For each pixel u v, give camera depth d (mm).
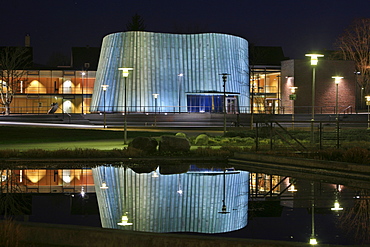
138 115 54562
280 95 67438
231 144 26719
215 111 60969
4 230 6609
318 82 63625
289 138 27766
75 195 11695
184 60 60312
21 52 68750
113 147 24422
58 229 7008
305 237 7836
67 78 69812
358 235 7961
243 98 63406
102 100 59312
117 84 58688
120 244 6805
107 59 60438
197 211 9852
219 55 60844
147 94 58438
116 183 13555
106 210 9883
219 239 6664
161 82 59188
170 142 21250
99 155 19484
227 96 62000
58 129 38344
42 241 7035
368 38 72875
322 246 6441
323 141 25734
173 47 60281
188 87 59875
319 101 63625
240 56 63344
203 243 6637
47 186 13109
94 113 59281
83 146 25203
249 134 31953
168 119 54906
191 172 16062
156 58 59562
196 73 60344
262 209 10086
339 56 75500
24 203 10703
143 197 11383
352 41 73688
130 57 59031
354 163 14750
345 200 11078
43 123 52562
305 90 63438
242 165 18062
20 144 27141
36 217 9234
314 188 12781
